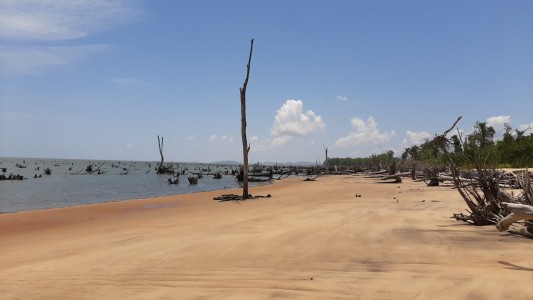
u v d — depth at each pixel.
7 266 7.06
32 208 22.91
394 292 4.44
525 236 7.51
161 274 5.68
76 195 31.98
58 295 4.93
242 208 16.92
